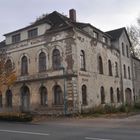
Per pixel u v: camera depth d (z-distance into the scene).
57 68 27.86
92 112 28.11
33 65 30.19
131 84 41.81
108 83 33.72
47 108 28.09
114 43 38.66
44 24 29.55
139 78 46.06
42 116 26.81
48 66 28.67
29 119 21.61
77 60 26.98
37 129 15.59
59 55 27.98
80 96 27.00
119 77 37.62
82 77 27.72
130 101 39.88
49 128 16.20
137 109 37.19
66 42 27.52
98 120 21.88
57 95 27.75
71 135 12.78
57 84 27.56
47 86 28.48
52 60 28.47
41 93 29.27
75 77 26.62
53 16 31.16
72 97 26.19
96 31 32.22
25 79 30.73
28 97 30.77
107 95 33.09
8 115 22.39
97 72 31.09
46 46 29.17
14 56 32.44
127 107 34.22
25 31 31.50
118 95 36.81
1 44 35.88
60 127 16.88
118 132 14.05
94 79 30.20
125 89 39.06
